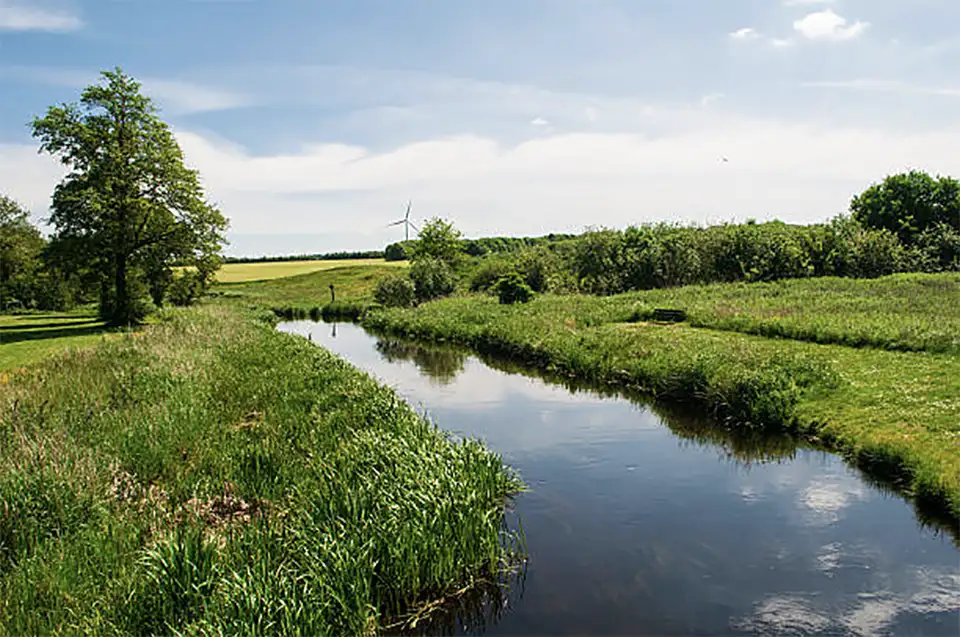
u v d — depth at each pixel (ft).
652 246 132.16
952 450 29.48
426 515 22.86
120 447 29.37
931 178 145.48
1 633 16.06
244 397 43.01
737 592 21.21
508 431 41.88
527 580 22.43
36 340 85.56
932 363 44.19
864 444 32.71
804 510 27.58
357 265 286.25
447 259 186.29
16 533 21.33
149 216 113.39
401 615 20.44
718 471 32.94
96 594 17.99
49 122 105.09
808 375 42.50
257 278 269.64
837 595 20.83
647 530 26.20
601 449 37.37
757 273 122.21
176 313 116.67
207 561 19.16
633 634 19.04
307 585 18.51
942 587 21.12
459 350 82.79
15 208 165.78
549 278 137.18
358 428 34.81
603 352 59.62
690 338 61.52
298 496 25.50
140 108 112.57
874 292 87.76
